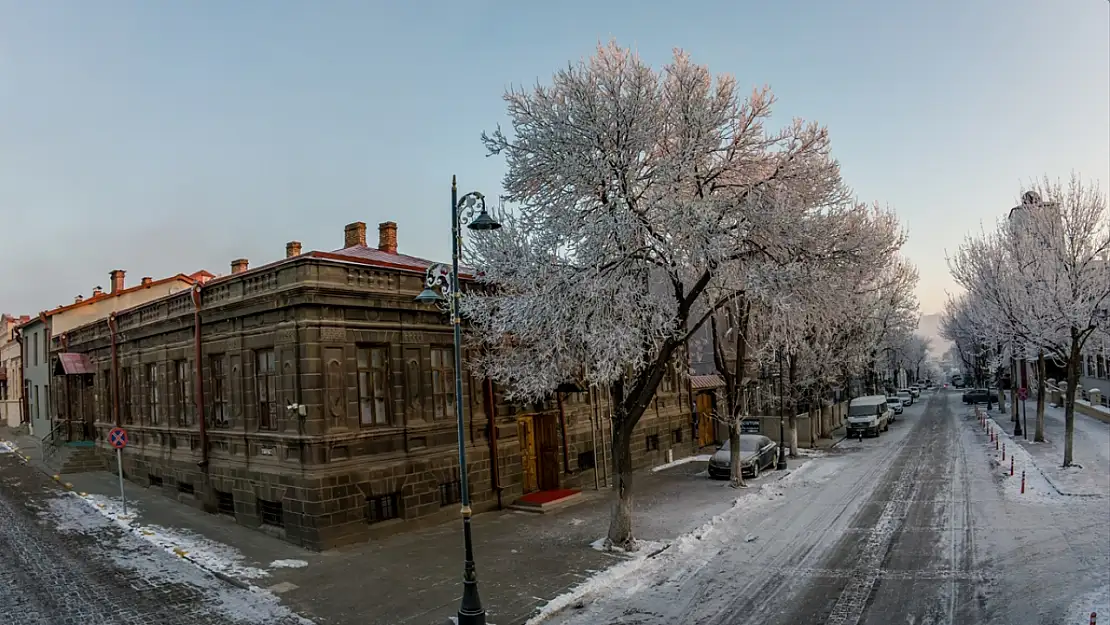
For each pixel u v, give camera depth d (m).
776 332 17.92
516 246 16.52
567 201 16.62
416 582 13.79
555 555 15.67
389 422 18.22
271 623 11.70
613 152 16.08
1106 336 30.55
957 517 18.50
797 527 18.28
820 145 17.31
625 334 14.76
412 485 18.34
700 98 16.48
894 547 15.85
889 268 36.38
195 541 16.75
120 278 38.41
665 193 15.78
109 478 25.78
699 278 17.42
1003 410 53.22
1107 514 17.95
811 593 12.93
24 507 20.56
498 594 13.09
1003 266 29.80
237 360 18.78
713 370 40.56
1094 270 25.22
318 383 16.45
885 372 67.69
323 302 16.64
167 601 12.70
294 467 16.55
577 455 24.95
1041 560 14.21
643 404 16.14
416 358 19.09
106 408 27.36
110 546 16.20
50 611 12.16
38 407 38.62
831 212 17.09
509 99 17.56
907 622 11.24
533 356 17.59
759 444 28.59
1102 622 10.70
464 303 17.55
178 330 21.64
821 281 16.14
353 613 12.15
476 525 18.91
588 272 15.59
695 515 19.73
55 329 35.44
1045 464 25.81
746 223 15.81
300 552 15.88
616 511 16.31
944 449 33.62
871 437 41.31
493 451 21.12
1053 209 26.36
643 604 12.70
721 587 13.54
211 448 19.91
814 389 37.00
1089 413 42.69
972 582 13.09
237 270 29.88
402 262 23.48
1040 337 27.08
